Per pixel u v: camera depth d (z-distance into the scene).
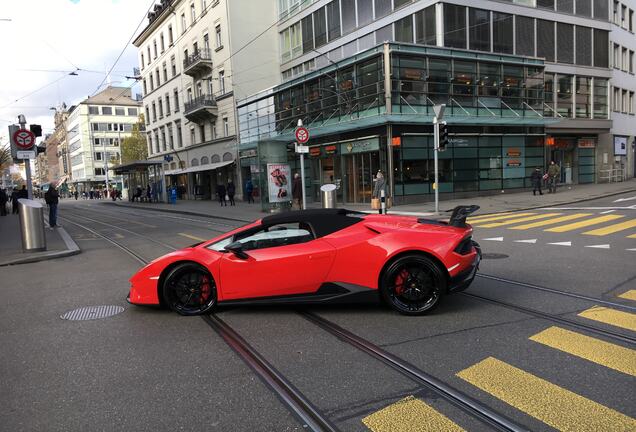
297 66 34.31
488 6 24.98
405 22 24.77
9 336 5.10
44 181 141.00
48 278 8.38
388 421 3.01
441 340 4.43
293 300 5.39
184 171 42.78
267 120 31.88
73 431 3.05
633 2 35.94
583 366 3.73
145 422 3.13
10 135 11.98
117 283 7.69
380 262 5.19
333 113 25.31
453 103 23.47
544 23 28.23
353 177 24.61
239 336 4.82
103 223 21.25
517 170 25.97
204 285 5.64
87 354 4.46
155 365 4.14
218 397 3.47
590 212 15.64
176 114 46.03
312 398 3.39
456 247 5.21
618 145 34.75
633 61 36.53
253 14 35.56
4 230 17.28
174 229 16.47
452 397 3.30
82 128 91.19
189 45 41.69
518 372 3.66
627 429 2.81
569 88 30.27
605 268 7.24
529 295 5.89
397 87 21.81
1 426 3.15
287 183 21.98
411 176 22.42
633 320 4.80
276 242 5.58
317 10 31.34
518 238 10.77
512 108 25.73
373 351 4.24
